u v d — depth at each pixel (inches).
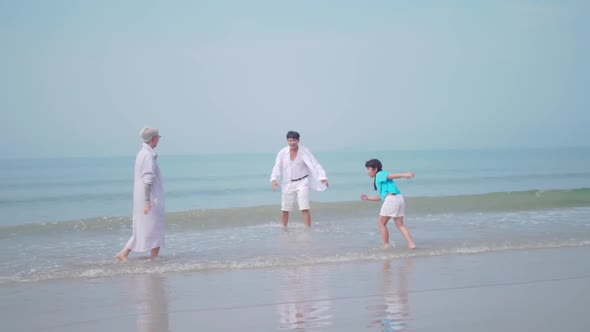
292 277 253.9
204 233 395.2
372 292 224.4
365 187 973.2
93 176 1459.2
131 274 263.7
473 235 371.6
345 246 335.9
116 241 369.7
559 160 2225.6
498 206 535.2
